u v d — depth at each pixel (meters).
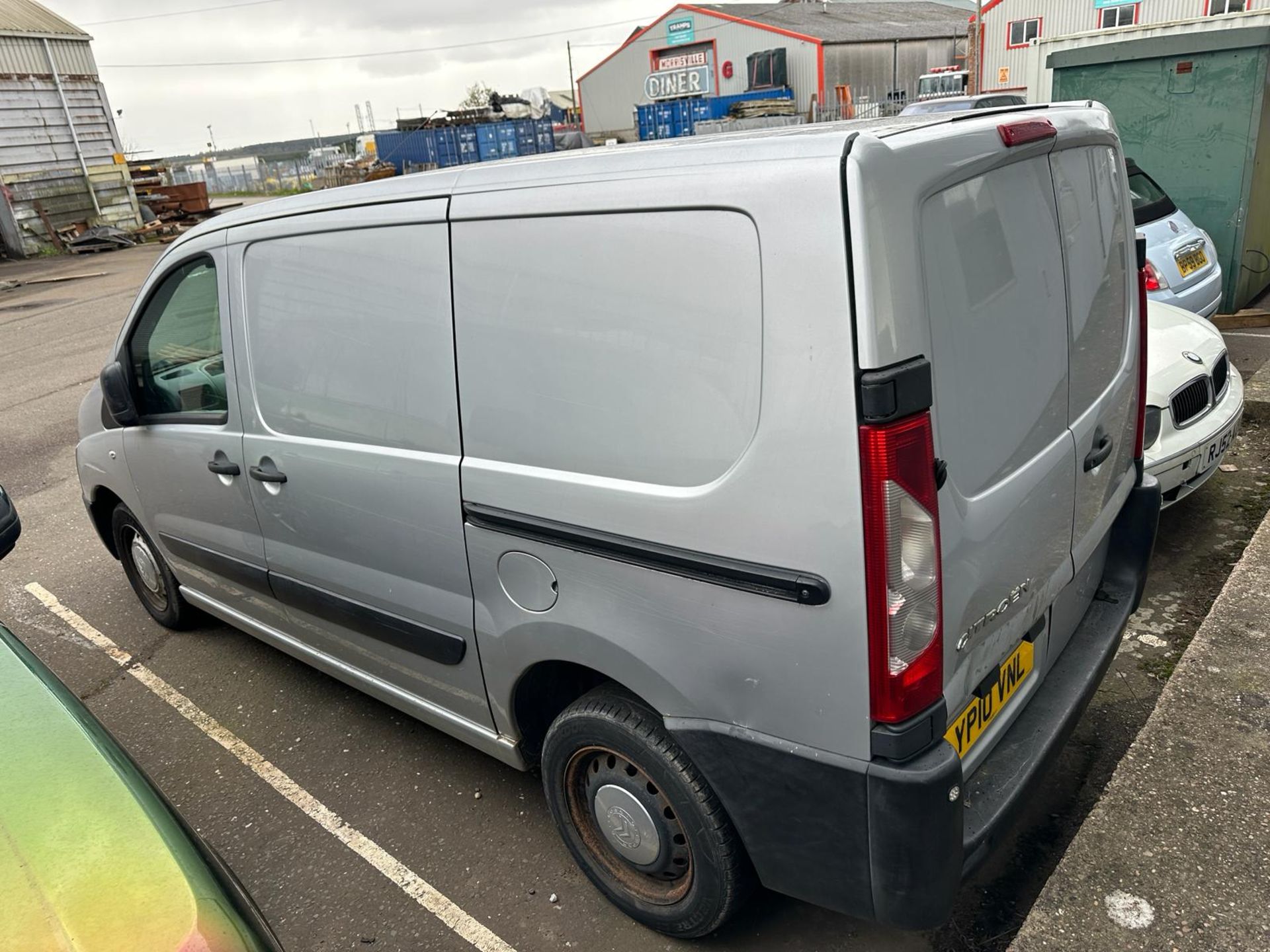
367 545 2.73
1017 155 1.97
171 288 3.29
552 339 2.07
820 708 1.80
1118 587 2.77
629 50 49.22
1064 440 2.24
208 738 3.54
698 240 1.78
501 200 2.12
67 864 1.41
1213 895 2.27
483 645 2.49
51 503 6.39
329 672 3.30
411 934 2.52
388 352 2.48
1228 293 7.18
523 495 2.20
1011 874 2.51
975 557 1.85
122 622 4.59
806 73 42.09
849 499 1.64
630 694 2.25
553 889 2.62
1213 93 6.80
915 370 1.60
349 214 2.52
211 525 3.46
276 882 2.76
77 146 25.19
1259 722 2.83
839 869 1.90
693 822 2.12
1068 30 27.66
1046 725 2.21
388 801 3.07
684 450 1.88
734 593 1.84
